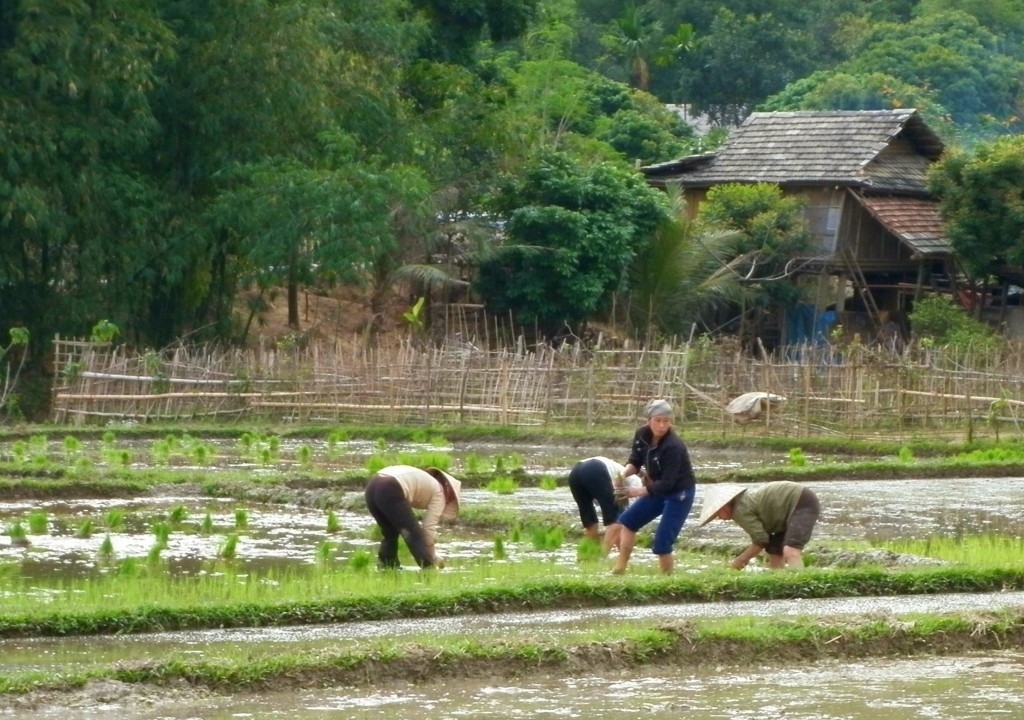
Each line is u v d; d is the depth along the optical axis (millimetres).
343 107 122562
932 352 97062
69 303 109000
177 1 113438
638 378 94750
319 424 95938
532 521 54781
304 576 43312
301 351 111812
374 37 124250
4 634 34312
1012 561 45344
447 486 45250
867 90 188625
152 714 28984
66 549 48500
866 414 91812
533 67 179375
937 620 36125
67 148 104688
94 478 64875
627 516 43406
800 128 151125
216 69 112688
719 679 32594
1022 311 136250
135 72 104250
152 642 34125
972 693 31422
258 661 31281
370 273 131250
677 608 39125
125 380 94875
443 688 31391
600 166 132625
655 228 132875
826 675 33094
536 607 38750
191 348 115062
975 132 191625
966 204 128625
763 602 40219
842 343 133500
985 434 91125
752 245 137500
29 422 100062
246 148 115625
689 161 151375
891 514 60500
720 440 88688
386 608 37375
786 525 44375
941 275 148875
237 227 111750
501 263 131000
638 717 29234
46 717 28562
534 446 89750
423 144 129625
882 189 141750
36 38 101000
